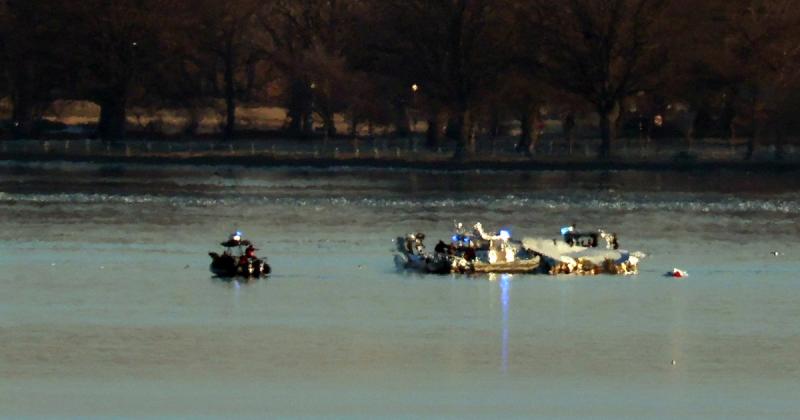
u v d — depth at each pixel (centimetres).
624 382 14700
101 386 14338
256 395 14112
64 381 14475
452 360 15500
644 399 14138
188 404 13800
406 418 13500
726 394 14312
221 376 14738
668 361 15525
